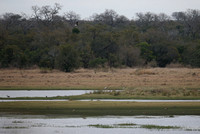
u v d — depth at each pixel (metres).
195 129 44.72
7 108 58.06
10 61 153.88
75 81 99.94
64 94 75.00
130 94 72.94
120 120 49.81
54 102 63.00
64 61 132.12
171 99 68.25
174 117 51.84
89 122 48.66
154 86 87.75
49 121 49.25
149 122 48.50
